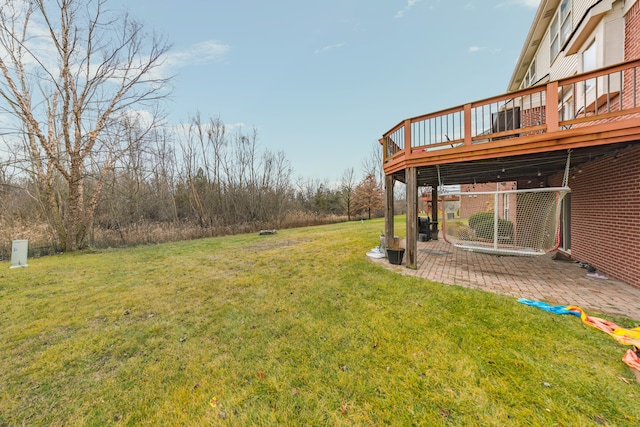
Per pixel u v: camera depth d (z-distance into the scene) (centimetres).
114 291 491
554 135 382
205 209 1806
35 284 548
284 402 204
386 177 649
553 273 498
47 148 906
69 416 201
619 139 344
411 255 549
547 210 448
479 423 176
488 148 437
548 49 848
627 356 227
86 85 960
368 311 351
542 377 213
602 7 487
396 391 208
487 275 496
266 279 529
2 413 205
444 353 251
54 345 303
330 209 3011
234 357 267
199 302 422
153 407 206
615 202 444
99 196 1140
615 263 448
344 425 181
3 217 1073
